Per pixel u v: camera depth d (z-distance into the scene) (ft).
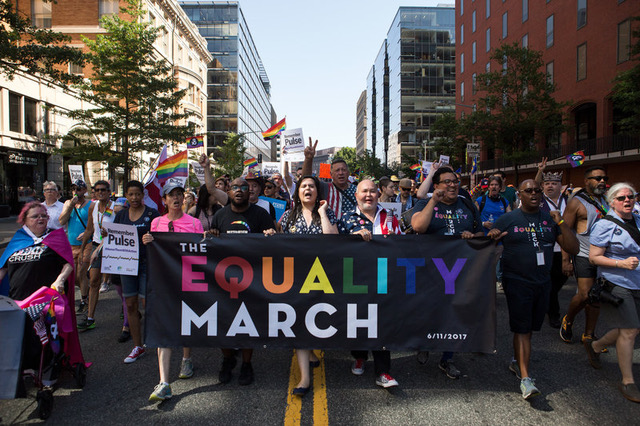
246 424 10.37
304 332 12.44
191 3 226.58
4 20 40.78
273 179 21.45
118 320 19.63
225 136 224.12
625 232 12.04
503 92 88.58
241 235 12.57
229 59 226.58
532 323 12.18
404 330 12.39
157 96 73.10
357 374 13.39
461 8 167.43
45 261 12.40
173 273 12.53
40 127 84.58
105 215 18.94
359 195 13.43
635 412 10.99
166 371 11.94
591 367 13.99
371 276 12.46
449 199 13.61
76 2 108.78
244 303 12.51
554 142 110.22
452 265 12.37
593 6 91.45
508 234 12.31
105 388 12.53
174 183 15.97
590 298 12.60
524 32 119.55
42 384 10.89
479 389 12.37
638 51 55.26
